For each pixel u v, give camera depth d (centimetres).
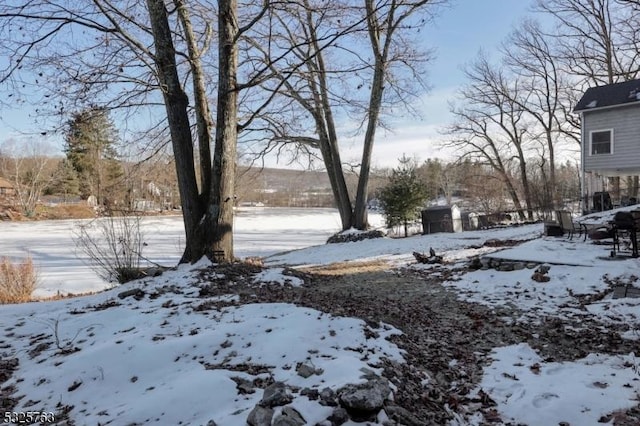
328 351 392
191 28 912
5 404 339
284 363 368
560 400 350
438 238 1648
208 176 884
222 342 417
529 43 3073
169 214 4094
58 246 2269
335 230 3145
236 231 3191
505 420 330
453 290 781
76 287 1234
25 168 5644
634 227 794
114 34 827
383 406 295
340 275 986
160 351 400
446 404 348
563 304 644
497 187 3622
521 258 852
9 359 431
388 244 1611
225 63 849
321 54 1585
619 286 665
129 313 544
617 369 410
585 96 1977
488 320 593
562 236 1152
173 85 850
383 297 729
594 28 2847
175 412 296
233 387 324
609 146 1841
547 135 3162
